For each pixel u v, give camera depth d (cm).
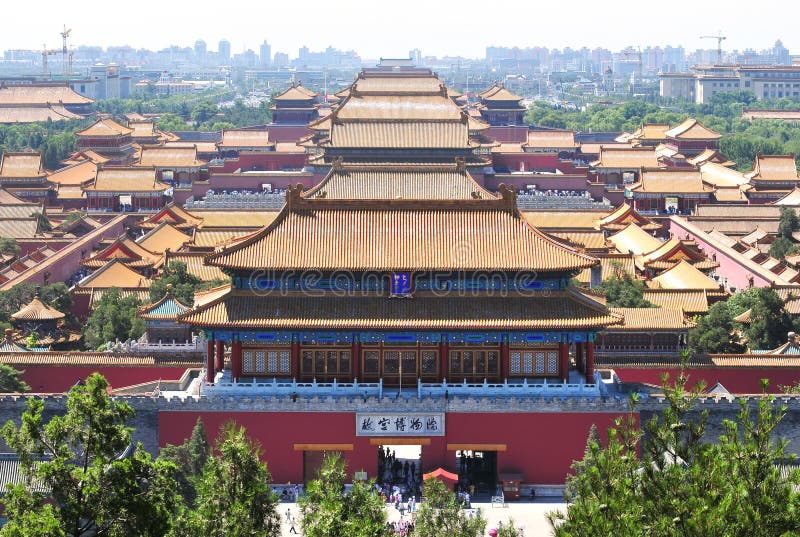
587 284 18388
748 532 6644
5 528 7844
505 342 12562
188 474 11238
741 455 7306
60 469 8288
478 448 12444
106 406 8644
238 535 8456
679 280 18700
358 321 12325
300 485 12369
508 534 9469
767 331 16812
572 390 12619
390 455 13062
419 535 9219
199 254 19325
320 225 12850
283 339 12531
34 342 16100
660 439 7675
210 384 12600
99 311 17312
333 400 12381
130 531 8344
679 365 15025
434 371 12775
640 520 7000
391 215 12938
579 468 11062
